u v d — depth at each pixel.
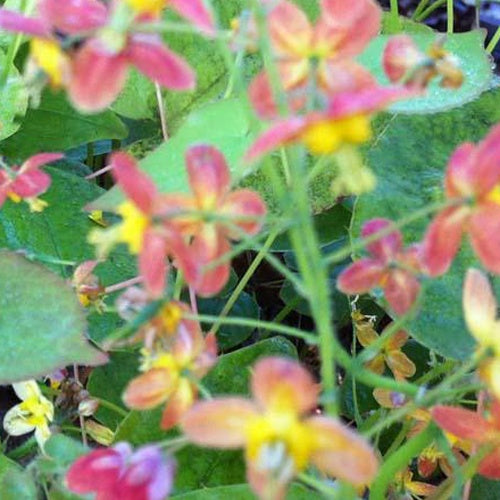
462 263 0.26
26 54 0.30
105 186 0.36
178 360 0.19
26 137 0.31
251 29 0.18
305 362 0.33
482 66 0.29
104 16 0.18
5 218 0.28
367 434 0.19
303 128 0.15
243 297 0.33
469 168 0.18
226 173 0.19
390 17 0.32
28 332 0.23
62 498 0.22
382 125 0.30
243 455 0.25
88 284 0.25
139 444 0.24
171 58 0.17
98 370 0.28
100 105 0.17
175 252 0.18
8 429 0.26
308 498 0.22
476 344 0.24
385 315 0.33
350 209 0.32
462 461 0.24
